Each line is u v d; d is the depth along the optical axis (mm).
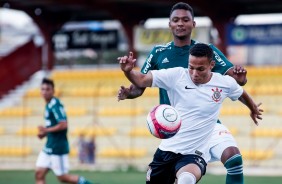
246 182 49469
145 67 25812
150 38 80000
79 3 83875
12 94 89688
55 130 39281
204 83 24016
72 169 63094
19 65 93375
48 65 94500
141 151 72688
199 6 81500
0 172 60469
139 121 77688
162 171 25031
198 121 24156
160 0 81000
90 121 79812
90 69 94625
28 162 74750
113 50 96125
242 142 71188
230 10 83062
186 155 24328
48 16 94125
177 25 24938
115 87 85500
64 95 84500
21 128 81625
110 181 50719
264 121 73125
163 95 24812
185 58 25234
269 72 81500
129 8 88688
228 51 82875
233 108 74750
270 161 68188
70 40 92688
